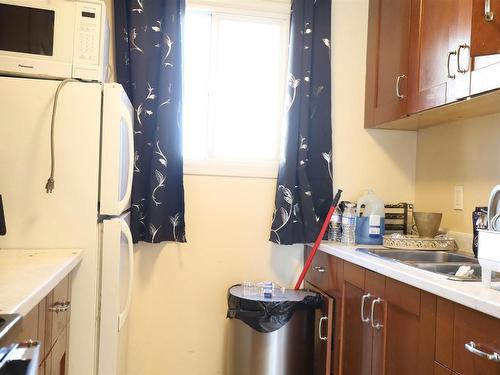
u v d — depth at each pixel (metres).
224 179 2.14
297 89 2.07
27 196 1.32
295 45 2.07
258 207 2.17
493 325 0.94
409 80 1.82
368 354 1.54
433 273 1.29
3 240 1.30
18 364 0.55
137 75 1.93
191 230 2.11
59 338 1.14
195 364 2.11
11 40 1.36
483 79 1.34
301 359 1.82
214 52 2.16
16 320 0.66
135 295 2.05
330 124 2.15
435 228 1.96
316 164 2.14
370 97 2.20
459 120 1.95
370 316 1.53
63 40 1.40
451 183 2.01
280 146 2.16
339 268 1.81
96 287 1.34
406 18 1.86
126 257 1.54
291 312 1.79
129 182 1.55
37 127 1.32
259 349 1.77
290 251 2.20
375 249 1.83
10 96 1.31
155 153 1.93
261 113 2.23
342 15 2.24
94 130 1.35
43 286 0.88
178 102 1.99
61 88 1.34
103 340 1.34
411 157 2.29
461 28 1.45
